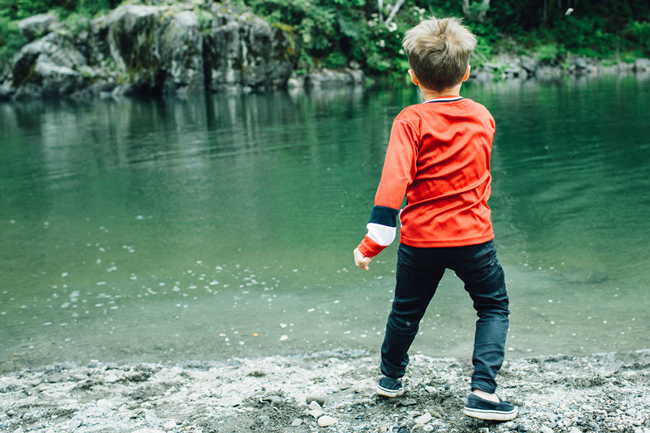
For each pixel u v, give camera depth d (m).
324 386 2.64
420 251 1.92
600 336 3.31
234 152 10.62
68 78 25.88
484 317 1.99
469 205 1.88
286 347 3.40
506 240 5.25
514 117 13.84
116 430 2.14
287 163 9.43
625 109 14.16
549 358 2.95
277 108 18.06
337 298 4.16
